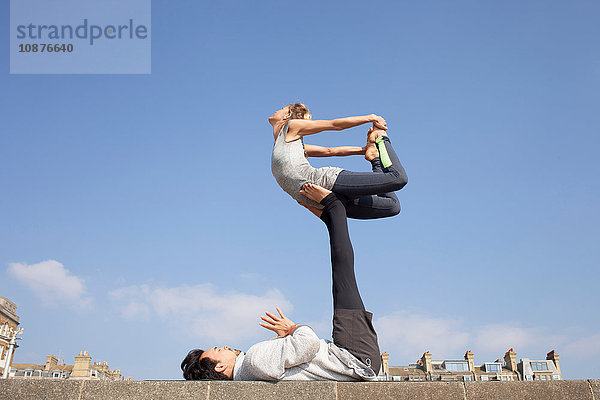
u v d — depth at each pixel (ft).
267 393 9.66
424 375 143.74
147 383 9.48
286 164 13.73
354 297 11.82
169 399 9.37
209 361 11.23
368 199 14.73
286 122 14.25
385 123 14.99
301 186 13.62
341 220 12.94
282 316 11.78
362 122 14.52
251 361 10.64
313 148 15.97
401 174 13.50
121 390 9.37
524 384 10.14
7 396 8.97
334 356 11.01
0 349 98.68
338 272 12.17
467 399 9.89
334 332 11.50
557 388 10.13
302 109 14.96
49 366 136.67
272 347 10.77
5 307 114.01
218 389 9.53
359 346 11.23
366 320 11.64
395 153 14.26
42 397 9.11
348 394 9.77
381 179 13.33
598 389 10.15
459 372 142.61
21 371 125.70
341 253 12.33
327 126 14.06
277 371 10.32
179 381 9.57
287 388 9.78
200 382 9.56
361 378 10.88
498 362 148.77
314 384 9.84
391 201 15.12
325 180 13.44
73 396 9.20
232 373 11.23
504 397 9.98
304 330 10.84
